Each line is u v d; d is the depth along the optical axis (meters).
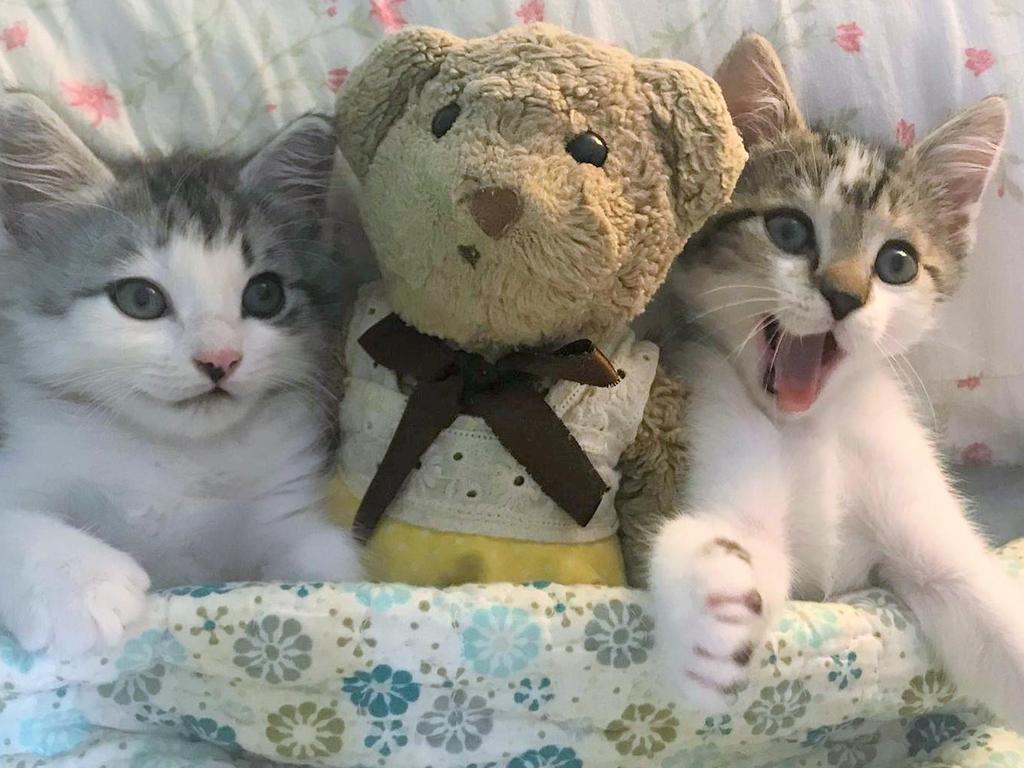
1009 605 0.23
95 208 0.23
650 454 0.23
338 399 0.25
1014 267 0.29
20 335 0.23
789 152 0.25
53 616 0.18
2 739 0.19
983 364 0.30
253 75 0.26
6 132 0.23
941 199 0.26
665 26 0.27
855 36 0.28
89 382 0.22
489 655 0.19
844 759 0.23
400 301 0.22
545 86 0.19
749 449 0.24
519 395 0.22
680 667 0.19
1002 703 0.23
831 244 0.24
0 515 0.21
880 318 0.24
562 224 0.19
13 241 0.23
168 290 0.22
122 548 0.23
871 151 0.25
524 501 0.22
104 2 0.26
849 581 0.25
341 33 0.27
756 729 0.21
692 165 0.20
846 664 0.21
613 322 0.22
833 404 0.26
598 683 0.20
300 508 0.25
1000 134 0.26
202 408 0.22
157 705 0.20
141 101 0.26
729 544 0.20
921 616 0.23
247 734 0.20
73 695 0.20
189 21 0.26
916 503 0.25
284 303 0.24
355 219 0.27
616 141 0.20
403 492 0.23
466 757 0.20
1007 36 0.28
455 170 0.19
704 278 0.25
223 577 0.25
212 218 0.23
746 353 0.25
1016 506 0.31
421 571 0.22
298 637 0.19
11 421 0.23
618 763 0.20
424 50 0.21
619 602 0.20
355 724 0.20
